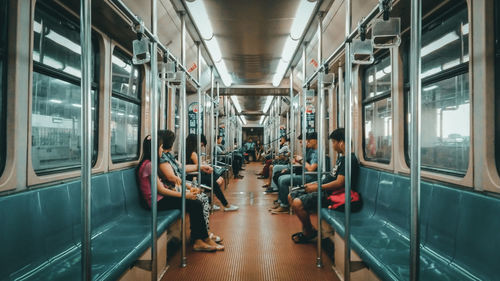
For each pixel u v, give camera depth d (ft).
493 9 6.16
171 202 10.66
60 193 6.82
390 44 6.24
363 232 8.40
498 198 5.55
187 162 15.97
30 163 6.52
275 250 10.89
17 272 5.47
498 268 5.12
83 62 4.22
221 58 16.97
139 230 8.46
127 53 11.70
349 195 6.82
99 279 5.49
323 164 14.12
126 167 11.57
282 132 35.14
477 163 6.35
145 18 10.59
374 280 7.31
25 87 6.41
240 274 8.89
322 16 10.64
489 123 6.13
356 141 13.21
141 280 7.82
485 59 6.18
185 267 9.39
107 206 8.83
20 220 5.60
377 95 11.80
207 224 11.53
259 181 30.53
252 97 33.63
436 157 8.05
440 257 6.50
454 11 7.39
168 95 16.53
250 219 15.24
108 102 10.20
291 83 17.25
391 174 9.47
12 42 6.18
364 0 9.74
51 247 6.41
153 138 6.85
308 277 8.71
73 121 8.49
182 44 10.34
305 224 11.62
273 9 10.62
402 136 9.81
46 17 7.45
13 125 6.14
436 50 8.07
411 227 4.25
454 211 6.31
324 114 18.33
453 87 7.41
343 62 13.14
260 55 16.35
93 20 9.12
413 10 4.11
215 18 11.35
